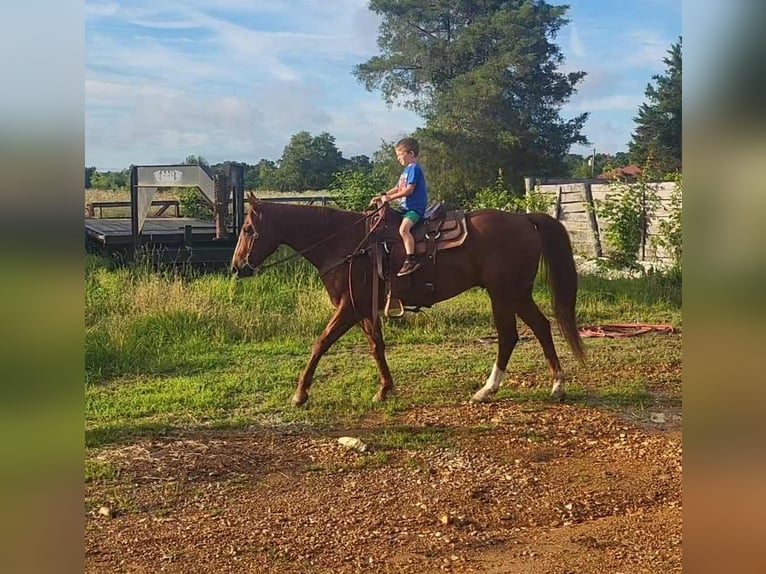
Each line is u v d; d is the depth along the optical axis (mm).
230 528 4059
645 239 12406
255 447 5375
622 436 5609
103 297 9281
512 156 32875
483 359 7988
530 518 4199
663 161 33719
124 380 7215
